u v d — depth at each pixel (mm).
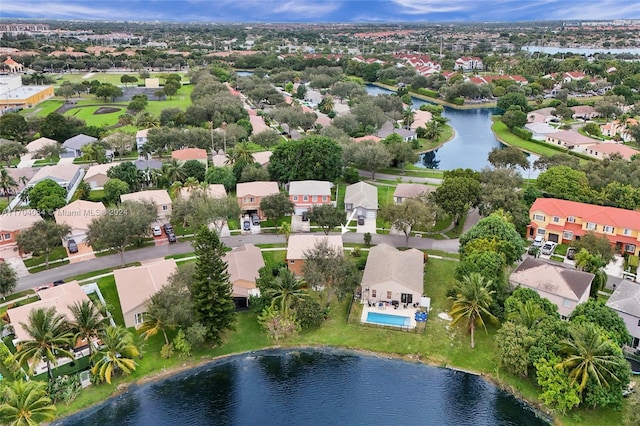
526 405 61188
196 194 100438
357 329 74125
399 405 62531
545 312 66938
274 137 155375
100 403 61719
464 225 105625
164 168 121188
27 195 111188
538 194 108562
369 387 65062
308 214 99062
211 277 69125
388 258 82625
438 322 74875
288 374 67188
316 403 63000
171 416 60656
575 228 95750
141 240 96312
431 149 169500
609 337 62219
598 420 57656
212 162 137250
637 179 111688
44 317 61531
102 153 136375
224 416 60875
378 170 140000
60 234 86812
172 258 90688
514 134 187500
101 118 192000
